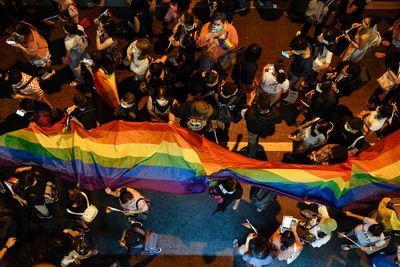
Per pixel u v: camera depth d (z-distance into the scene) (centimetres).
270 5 1041
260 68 983
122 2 1042
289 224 740
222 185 675
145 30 974
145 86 923
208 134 876
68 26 787
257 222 831
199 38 828
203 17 1038
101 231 825
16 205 831
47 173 778
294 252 710
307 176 689
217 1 895
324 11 933
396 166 710
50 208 789
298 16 1018
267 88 786
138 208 725
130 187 770
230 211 838
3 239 811
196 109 706
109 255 806
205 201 846
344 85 841
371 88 955
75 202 694
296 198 700
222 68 881
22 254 796
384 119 739
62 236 695
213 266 796
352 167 703
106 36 825
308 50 764
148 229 825
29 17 1034
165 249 810
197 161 729
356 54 854
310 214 801
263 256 670
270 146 896
